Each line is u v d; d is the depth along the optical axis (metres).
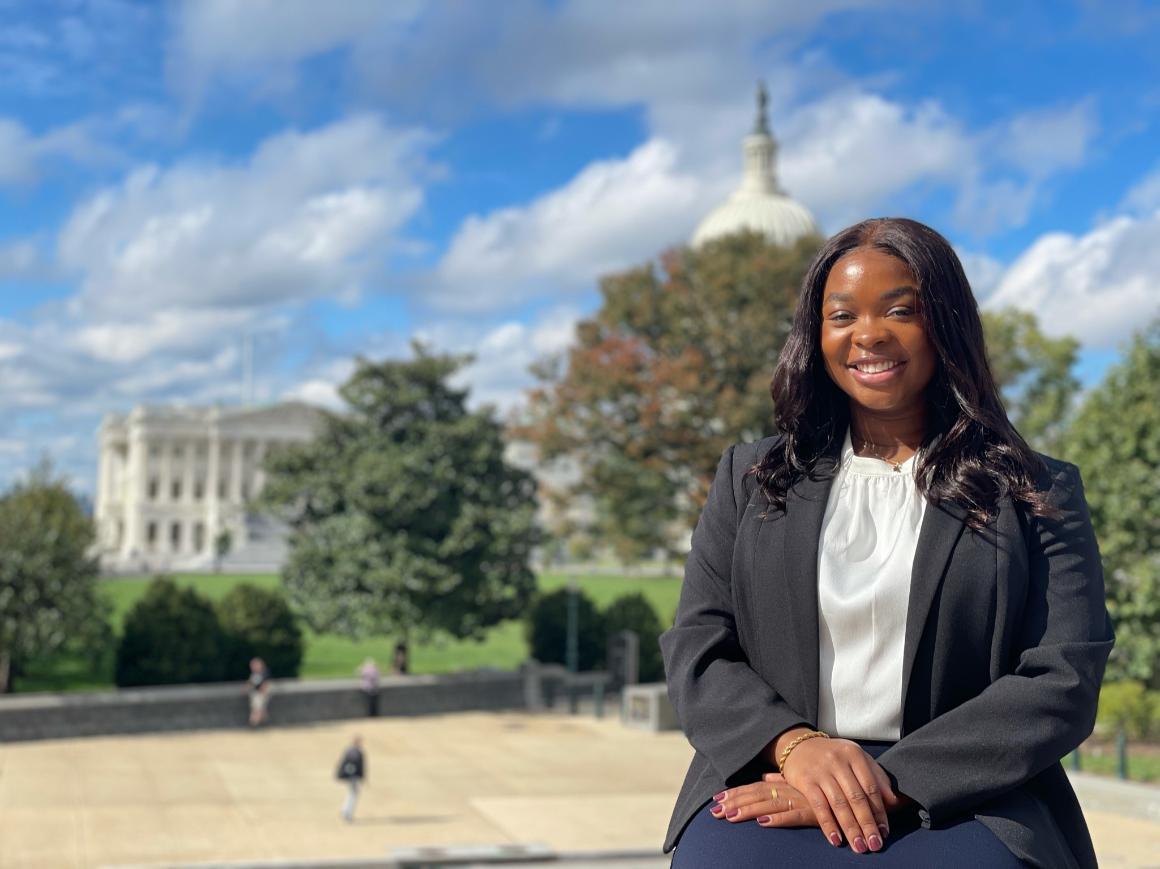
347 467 38.88
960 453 2.01
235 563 127.06
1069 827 1.97
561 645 44.22
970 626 1.93
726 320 43.88
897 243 2.07
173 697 33.09
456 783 25.38
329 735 33.06
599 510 47.91
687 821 1.95
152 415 145.75
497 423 40.62
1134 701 24.05
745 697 1.98
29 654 31.67
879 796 1.79
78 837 19.19
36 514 31.77
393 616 37.97
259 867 16.17
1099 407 26.30
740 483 2.20
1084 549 1.99
